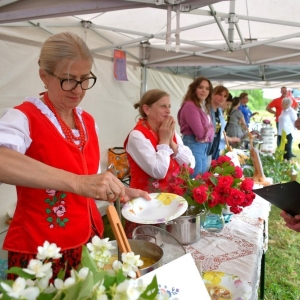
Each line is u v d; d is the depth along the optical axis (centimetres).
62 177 90
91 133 123
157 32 363
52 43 101
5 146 93
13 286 43
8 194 247
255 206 196
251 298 105
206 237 148
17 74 250
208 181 147
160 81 536
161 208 125
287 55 413
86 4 179
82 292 42
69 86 103
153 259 96
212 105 336
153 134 191
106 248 59
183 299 71
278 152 473
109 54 368
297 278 271
